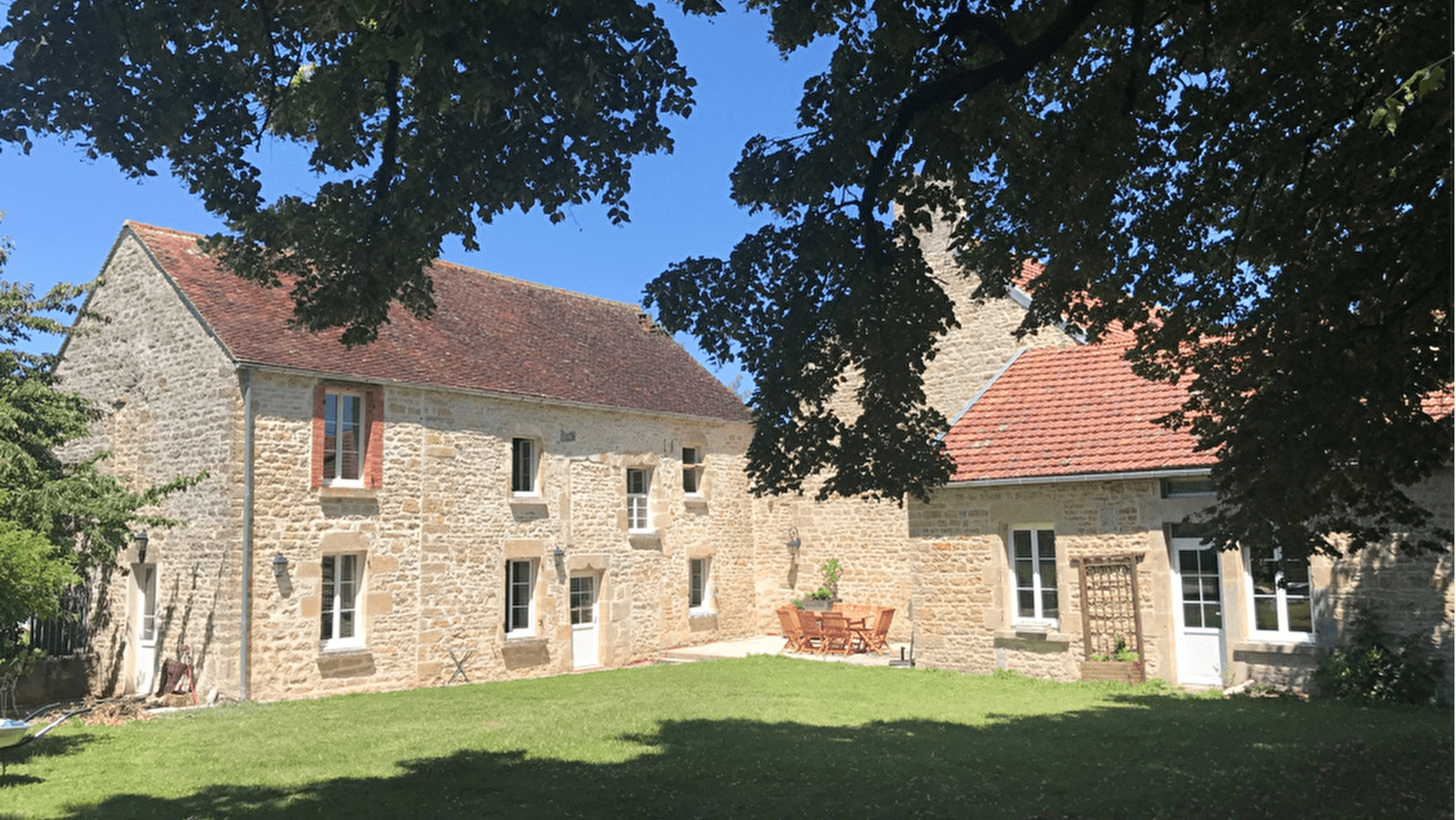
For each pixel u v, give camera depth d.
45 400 15.49
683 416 22.44
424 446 17.42
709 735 11.10
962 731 11.25
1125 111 7.36
